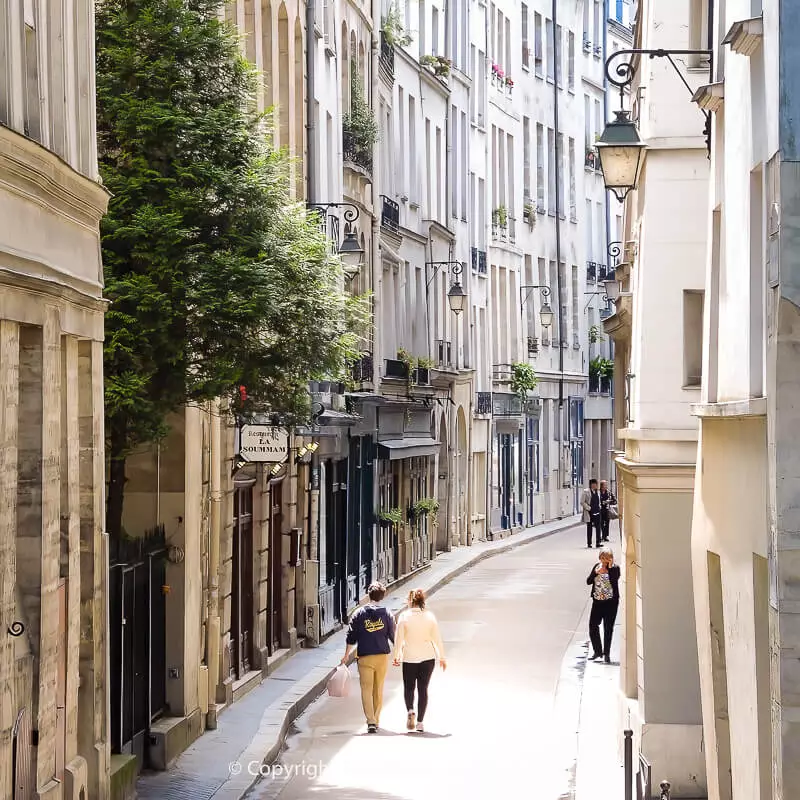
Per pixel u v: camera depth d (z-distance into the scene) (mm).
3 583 15883
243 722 28422
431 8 67312
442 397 66188
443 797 23406
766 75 13414
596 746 26844
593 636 37438
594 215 99875
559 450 92188
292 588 37469
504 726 29391
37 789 17172
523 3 87312
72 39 19984
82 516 20094
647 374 24000
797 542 12508
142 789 22828
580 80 97062
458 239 71625
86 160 20594
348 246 36188
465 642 40906
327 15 44438
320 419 37625
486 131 78062
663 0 23641
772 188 12906
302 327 22781
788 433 12547
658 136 23828
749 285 15023
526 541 77062
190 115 22359
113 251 21953
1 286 15875
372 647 28750
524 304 86812
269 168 22953
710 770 18266
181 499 25766
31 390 17375
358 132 49094
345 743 27703
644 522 23875
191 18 22516
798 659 12477
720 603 17969
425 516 60156
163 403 22359
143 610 24266
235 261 21812
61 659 19016
